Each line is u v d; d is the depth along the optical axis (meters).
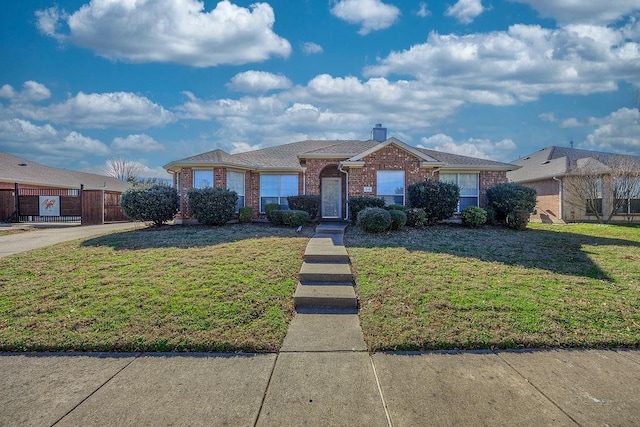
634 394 3.48
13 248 9.91
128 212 13.86
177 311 5.41
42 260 8.20
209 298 5.89
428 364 4.12
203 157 16.09
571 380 3.75
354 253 8.74
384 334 4.82
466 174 17.42
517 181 23.97
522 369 3.99
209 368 4.04
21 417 3.11
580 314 5.37
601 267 7.79
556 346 4.55
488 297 5.99
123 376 3.85
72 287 6.35
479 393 3.50
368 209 12.12
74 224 18.59
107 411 3.20
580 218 19.89
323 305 6.07
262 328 5.02
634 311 5.48
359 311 5.78
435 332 4.83
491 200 14.97
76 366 4.08
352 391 3.55
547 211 21.64
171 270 7.32
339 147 18.28
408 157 15.16
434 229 12.93
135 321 5.10
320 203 17.02
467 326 5.00
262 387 3.62
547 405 3.29
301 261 8.17
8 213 20.75
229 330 4.90
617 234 12.94
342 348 4.55
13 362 4.17
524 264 7.95
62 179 28.20
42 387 3.62
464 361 4.20
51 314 5.34
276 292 6.31
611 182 18.98
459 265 7.78
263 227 13.65
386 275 7.12
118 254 8.71
